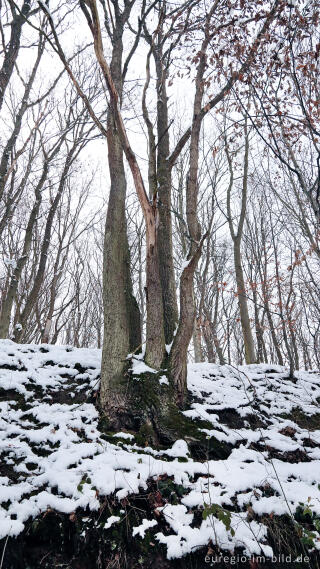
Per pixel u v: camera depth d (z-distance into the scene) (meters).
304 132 4.61
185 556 2.72
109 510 2.94
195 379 5.38
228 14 4.91
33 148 9.71
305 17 4.27
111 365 4.37
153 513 3.01
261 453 3.98
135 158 4.49
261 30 4.64
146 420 3.99
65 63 4.65
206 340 12.96
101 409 4.21
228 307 16.58
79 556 2.72
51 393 4.63
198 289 13.38
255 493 3.28
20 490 3.02
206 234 4.25
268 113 4.55
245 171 10.58
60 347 5.79
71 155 10.05
